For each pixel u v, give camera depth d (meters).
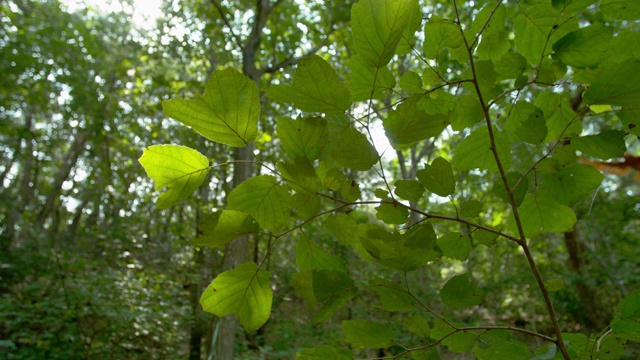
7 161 18.02
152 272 8.72
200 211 8.98
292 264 9.48
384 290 0.80
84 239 10.98
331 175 0.81
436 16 0.91
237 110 0.69
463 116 1.02
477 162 1.08
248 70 6.17
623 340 0.80
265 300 0.79
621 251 8.28
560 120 1.09
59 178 15.69
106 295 7.25
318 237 5.68
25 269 7.86
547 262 8.61
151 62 10.62
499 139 1.04
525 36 1.01
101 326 6.91
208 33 7.95
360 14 0.67
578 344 0.84
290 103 0.73
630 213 7.93
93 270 8.70
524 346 0.85
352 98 0.93
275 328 8.42
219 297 0.78
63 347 6.38
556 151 0.92
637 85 0.76
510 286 8.61
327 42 7.14
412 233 0.74
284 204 0.78
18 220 10.20
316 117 0.74
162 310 7.71
